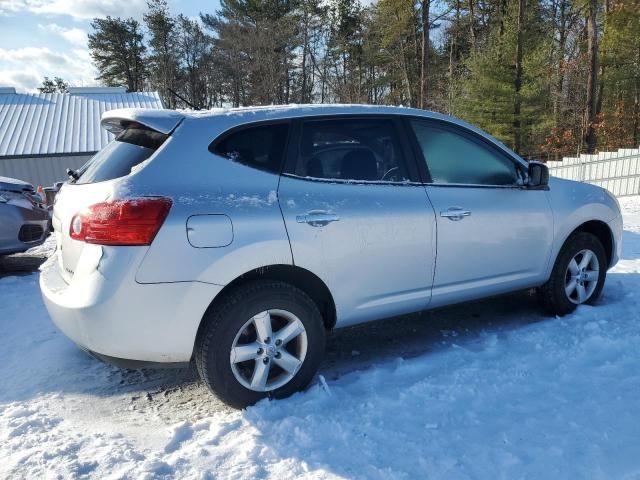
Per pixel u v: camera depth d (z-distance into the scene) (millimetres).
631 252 6938
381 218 3408
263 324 3055
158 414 3160
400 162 3650
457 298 3889
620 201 13883
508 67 29188
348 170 3447
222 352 2945
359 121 3562
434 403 3059
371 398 3150
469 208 3816
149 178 2883
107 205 2779
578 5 26703
